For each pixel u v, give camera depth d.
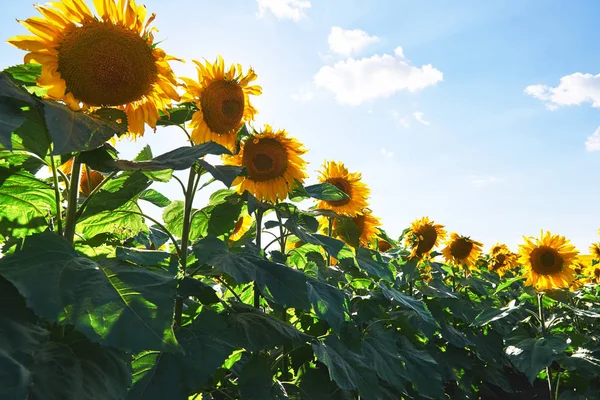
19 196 2.17
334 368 3.21
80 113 1.91
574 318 6.95
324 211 3.85
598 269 9.12
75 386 1.59
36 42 1.96
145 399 2.12
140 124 2.25
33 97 1.79
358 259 4.45
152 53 2.11
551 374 6.22
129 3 2.07
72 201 2.11
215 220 3.40
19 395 1.33
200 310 2.91
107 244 2.85
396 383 4.01
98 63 1.97
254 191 3.66
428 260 7.20
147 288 1.69
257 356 3.25
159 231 3.86
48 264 1.69
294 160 3.64
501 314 5.54
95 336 1.48
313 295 3.00
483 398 7.77
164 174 2.70
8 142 1.52
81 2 2.01
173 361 2.28
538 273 5.83
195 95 2.98
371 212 5.18
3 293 1.65
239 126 3.17
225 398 3.40
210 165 2.33
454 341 6.14
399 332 5.50
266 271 2.68
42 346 1.72
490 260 9.85
